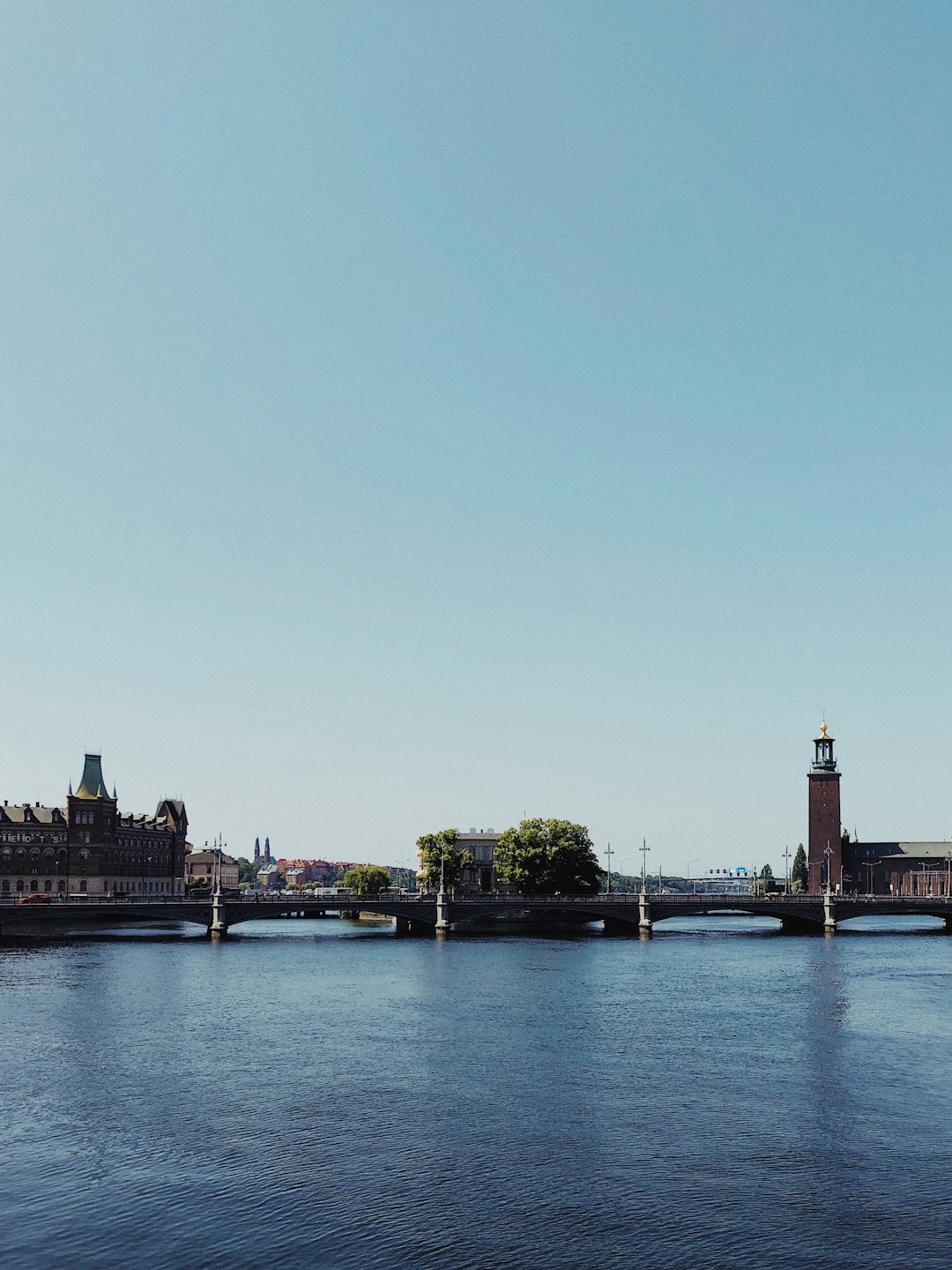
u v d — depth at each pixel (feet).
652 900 650.84
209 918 609.83
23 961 472.03
